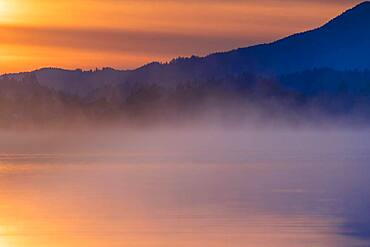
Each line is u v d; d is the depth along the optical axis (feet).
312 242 234.99
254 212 296.71
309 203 326.24
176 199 345.92
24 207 314.55
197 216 286.25
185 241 236.02
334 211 298.97
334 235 245.24
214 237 241.96
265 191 386.11
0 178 487.20
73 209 306.96
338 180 459.32
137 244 231.71
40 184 436.76
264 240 237.25
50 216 286.46
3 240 238.48
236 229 255.91
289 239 239.09
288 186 417.28
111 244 231.91
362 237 241.96
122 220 276.41
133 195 365.40
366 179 466.29
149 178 484.74
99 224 266.98
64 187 414.82
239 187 412.98
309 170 558.97
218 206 317.63
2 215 288.92
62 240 238.07
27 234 248.11
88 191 389.60
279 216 285.02
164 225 264.31
